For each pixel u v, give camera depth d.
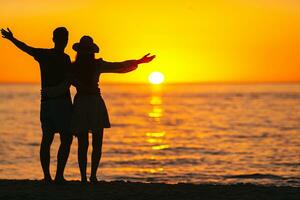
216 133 68.38
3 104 168.50
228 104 171.25
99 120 12.67
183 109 142.88
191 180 28.00
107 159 40.00
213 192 12.07
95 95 12.72
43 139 12.66
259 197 11.56
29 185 12.66
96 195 11.55
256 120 94.25
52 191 11.94
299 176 28.84
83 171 12.90
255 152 44.75
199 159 39.91
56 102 12.51
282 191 12.25
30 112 124.19
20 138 61.72
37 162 38.38
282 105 157.75
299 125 80.81
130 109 146.62
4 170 33.72
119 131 74.00
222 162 37.72
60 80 12.53
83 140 12.74
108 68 12.75
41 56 12.51
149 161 38.81
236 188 12.61
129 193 11.79
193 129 76.25
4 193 11.73
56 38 12.59
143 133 70.19
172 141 57.59
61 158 12.81
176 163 37.41
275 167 34.19
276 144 52.28
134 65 12.79
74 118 12.61
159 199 11.30
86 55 12.69
